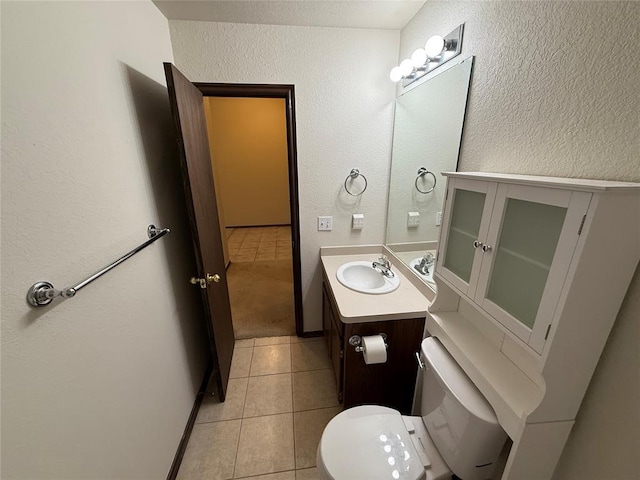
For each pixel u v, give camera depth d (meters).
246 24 1.59
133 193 1.07
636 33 0.57
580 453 0.72
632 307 0.60
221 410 1.64
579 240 0.55
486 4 1.00
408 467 0.96
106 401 0.85
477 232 0.94
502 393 0.78
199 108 1.58
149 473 1.09
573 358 0.64
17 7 0.60
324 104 1.78
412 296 1.49
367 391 1.50
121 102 1.01
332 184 1.95
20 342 0.58
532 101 0.84
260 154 5.16
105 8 0.94
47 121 0.67
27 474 0.59
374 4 1.42
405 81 1.67
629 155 0.60
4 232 0.56
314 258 2.13
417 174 1.58
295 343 2.23
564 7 0.72
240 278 3.39
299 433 1.50
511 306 0.80
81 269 0.77
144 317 1.11
